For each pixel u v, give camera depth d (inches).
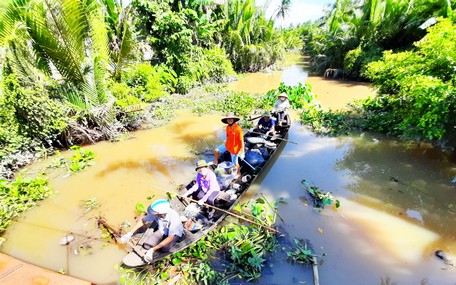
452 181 247.8
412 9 671.1
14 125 278.4
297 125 397.4
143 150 318.0
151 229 167.6
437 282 151.2
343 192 235.5
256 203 214.7
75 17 298.4
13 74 271.0
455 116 268.5
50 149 304.8
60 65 315.3
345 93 598.2
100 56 342.6
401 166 276.1
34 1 280.4
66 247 174.7
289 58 1380.4
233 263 162.1
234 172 223.1
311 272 157.4
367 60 700.0
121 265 158.2
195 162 289.9
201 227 176.7
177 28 571.5
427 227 192.7
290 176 260.7
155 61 582.2
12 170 264.8
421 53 315.6
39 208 214.1
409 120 277.4
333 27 944.9
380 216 204.4
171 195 217.3
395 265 162.6
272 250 172.1
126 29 388.8
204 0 633.0
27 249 173.9
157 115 431.5
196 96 562.9
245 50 884.6
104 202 221.8
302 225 195.3
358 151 310.5
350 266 162.1
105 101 345.7
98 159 295.4
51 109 295.1
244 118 401.7
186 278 152.4
